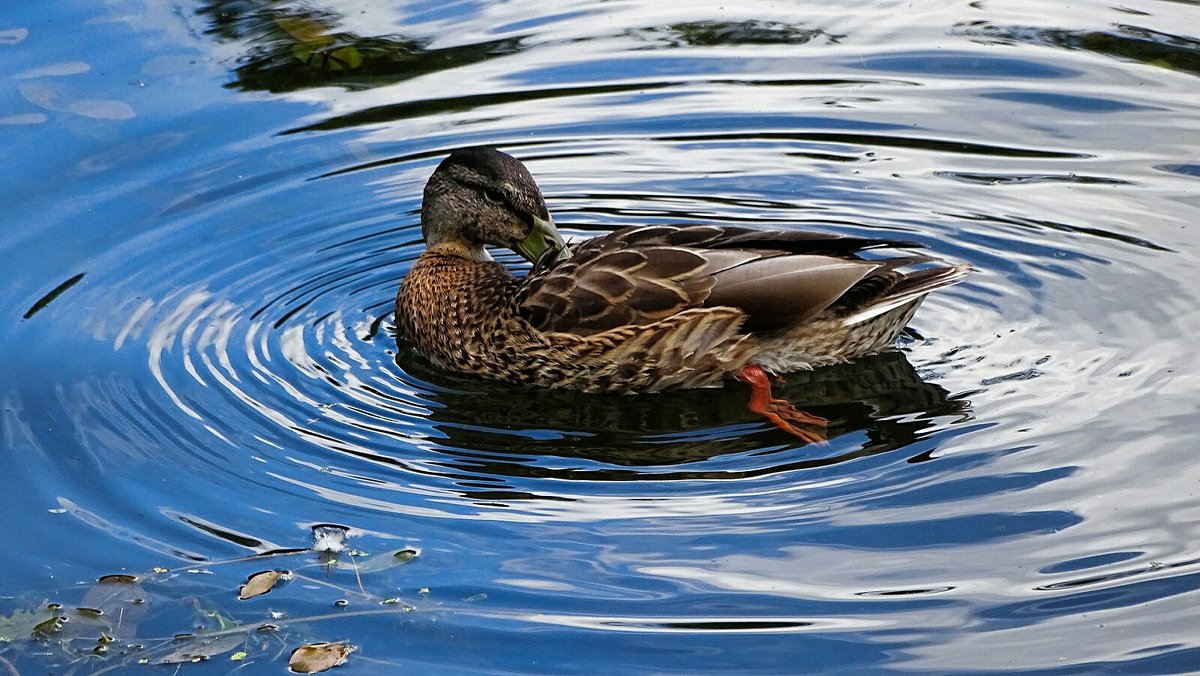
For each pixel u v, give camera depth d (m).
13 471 10.88
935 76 17.02
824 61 17.42
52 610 9.38
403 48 17.88
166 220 14.56
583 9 19.00
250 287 13.71
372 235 14.59
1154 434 10.73
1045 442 10.75
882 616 8.97
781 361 12.17
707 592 9.23
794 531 9.83
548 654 8.77
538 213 13.35
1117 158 15.24
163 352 12.57
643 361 11.98
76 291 13.38
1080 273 13.30
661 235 12.41
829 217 14.60
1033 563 9.41
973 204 14.65
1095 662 8.50
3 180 14.84
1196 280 12.95
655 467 10.77
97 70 16.89
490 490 10.51
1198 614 8.86
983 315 12.86
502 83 17.14
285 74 17.14
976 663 8.55
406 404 12.02
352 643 8.94
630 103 16.73
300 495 10.50
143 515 10.32
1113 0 18.70
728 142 15.98
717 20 18.59
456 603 9.23
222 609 9.30
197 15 18.33
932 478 10.38
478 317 12.55
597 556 9.63
